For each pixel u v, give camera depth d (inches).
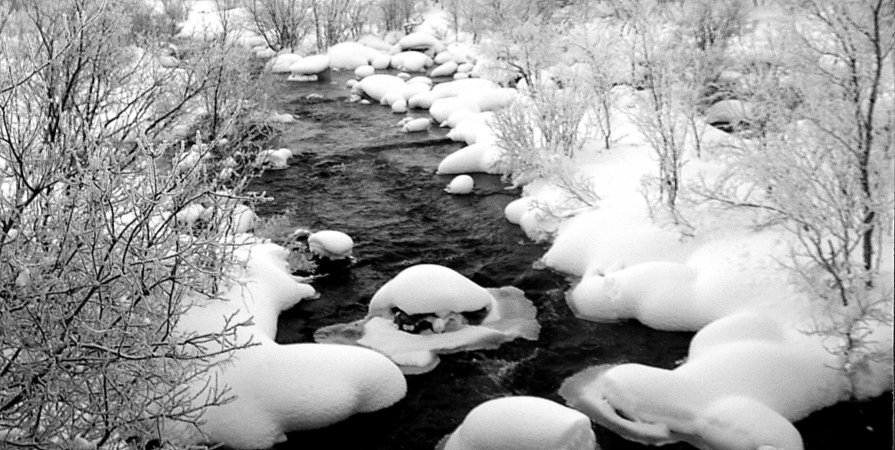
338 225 387.9
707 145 358.3
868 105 232.7
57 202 146.0
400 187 446.9
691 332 264.2
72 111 228.4
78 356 144.9
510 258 340.8
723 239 290.7
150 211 143.7
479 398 234.7
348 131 585.9
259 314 259.4
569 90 428.5
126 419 149.8
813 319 219.6
